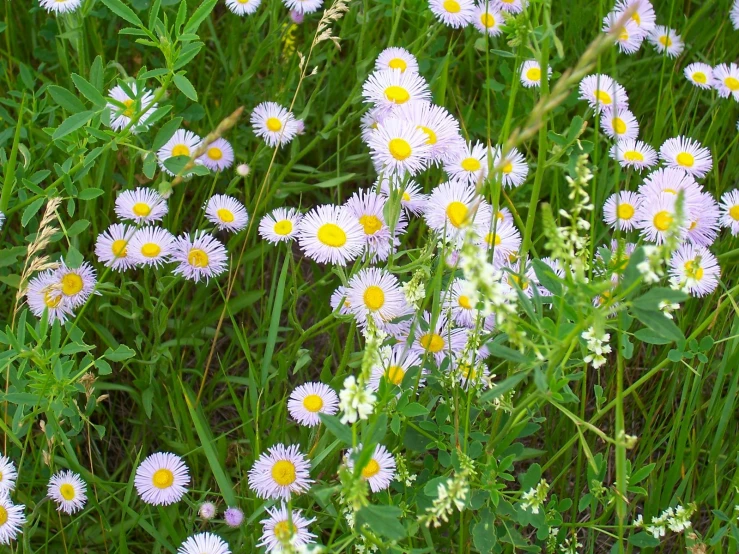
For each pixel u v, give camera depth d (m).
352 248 0.63
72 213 0.64
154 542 0.65
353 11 0.78
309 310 0.73
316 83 0.78
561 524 0.60
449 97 0.78
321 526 0.63
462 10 0.74
